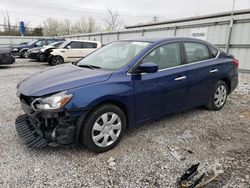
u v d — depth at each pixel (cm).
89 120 281
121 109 316
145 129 374
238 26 981
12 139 326
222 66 450
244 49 973
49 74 326
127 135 351
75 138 279
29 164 267
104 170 261
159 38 379
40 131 282
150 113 344
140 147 314
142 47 349
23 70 1071
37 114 273
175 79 361
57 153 293
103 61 359
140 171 260
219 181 244
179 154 298
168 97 359
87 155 291
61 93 266
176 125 393
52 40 1753
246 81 824
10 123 384
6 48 1138
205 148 315
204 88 422
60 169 260
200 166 271
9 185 230
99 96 279
